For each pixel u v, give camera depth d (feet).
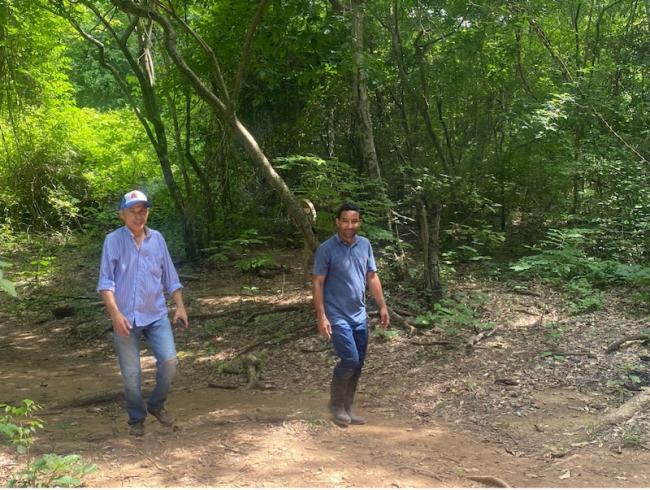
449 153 37.47
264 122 41.68
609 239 34.53
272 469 13.39
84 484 12.73
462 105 39.75
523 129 35.35
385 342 23.52
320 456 14.12
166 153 41.24
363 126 29.99
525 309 26.76
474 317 25.81
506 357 20.99
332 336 15.94
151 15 24.54
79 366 24.27
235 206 44.19
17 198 56.13
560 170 35.12
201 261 41.78
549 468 13.53
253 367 21.40
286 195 24.58
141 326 15.48
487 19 33.78
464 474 13.21
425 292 26.53
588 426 15.53
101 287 15.02
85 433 16.20
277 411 17.07
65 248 51.13
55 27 48.16
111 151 58.23
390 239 26.89
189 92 40.83
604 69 38.32
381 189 29.07
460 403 17.66
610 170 34.76
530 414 16.65
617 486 12.60
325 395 19.02
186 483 12.76
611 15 44.16
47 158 57.36
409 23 35.01
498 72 38.55
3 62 44.65
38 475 12.67
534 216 41.06
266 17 28.40
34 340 28.22
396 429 15.98
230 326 28.07
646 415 15.83
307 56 35.22
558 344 21.94
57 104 59.67
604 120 35.32
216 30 36.04
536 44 42.14
